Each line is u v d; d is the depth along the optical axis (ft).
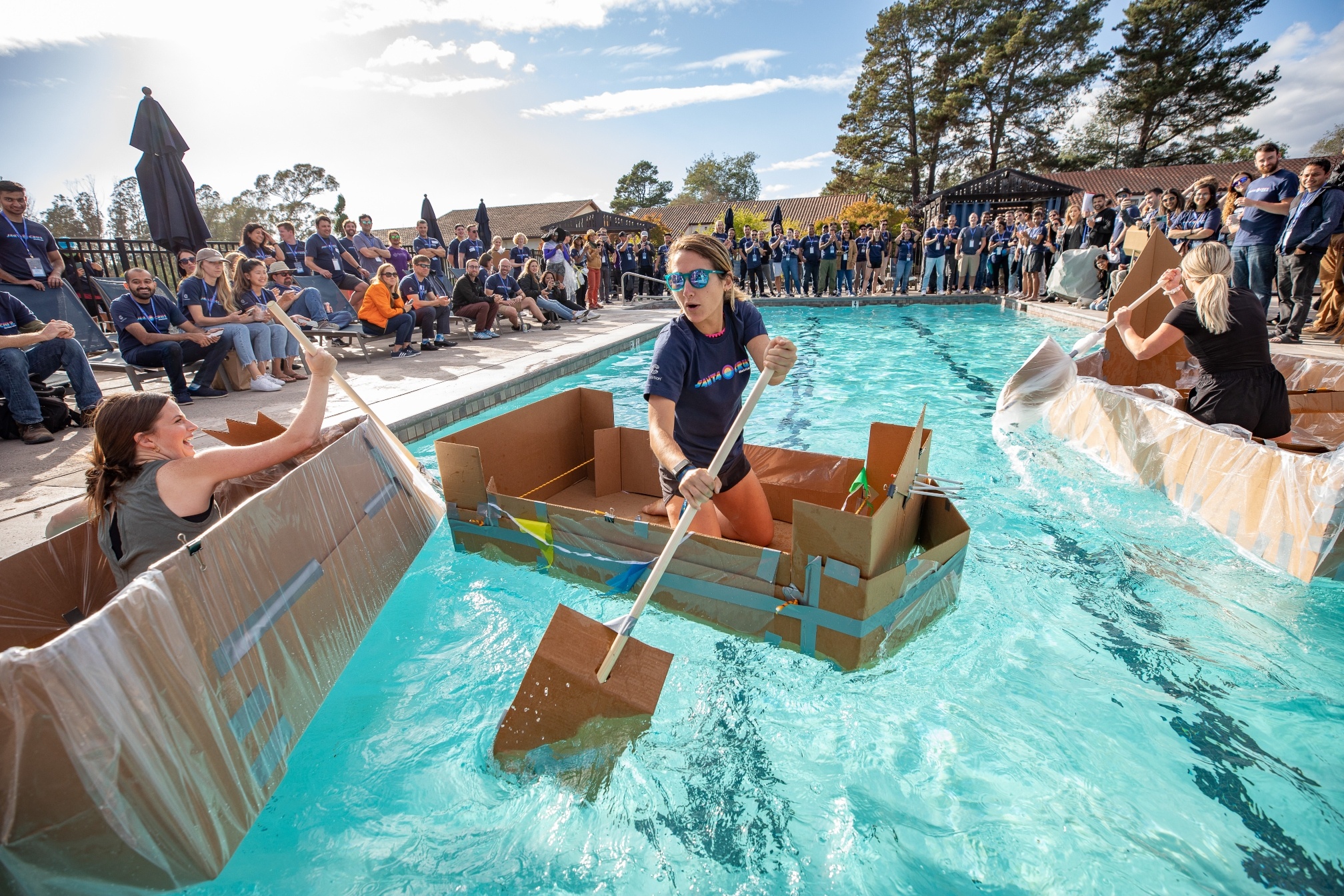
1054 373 15.25
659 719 7.20
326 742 6.95
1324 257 22.91
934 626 8.56
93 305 28.91
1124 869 5.38
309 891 5.41
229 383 20.83
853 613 7.41
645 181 266.77
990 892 5.26
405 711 7.44
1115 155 145.38
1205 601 9.00
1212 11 119.24
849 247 55.16
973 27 124.06
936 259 50.14
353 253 32.50
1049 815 5.91
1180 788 6.14
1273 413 11.79
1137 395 13.00
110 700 4.75
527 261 37.17
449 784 6.48
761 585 7.99
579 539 9.41
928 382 23.61
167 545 7.11
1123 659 7.91
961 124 127.85
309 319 25.94
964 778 6.32
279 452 7.88
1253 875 5.31
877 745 6.75
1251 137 130.62
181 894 5.30
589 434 13.74
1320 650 7.95
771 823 5.98
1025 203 73.15
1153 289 13.75
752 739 6.92
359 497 9.32
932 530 9.35
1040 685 7.52
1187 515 11.41
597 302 47.62
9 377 15.05
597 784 6.45
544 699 6.77
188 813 5.23
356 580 8.63
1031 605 9.04
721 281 8.54
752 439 16.93
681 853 5.73
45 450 14.87
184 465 7.13
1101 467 13.91
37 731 4.43
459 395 19.19
